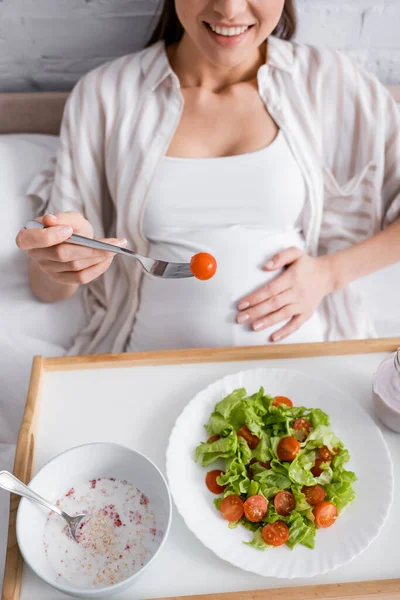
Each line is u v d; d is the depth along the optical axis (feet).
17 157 4.05
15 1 4.00
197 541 2.32
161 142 3.54
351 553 2.22
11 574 2.16
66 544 2.26
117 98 3.62
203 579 2.22
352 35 4.33
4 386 3.62
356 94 3.70
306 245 3.88
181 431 2.59
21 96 4.37
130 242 3.75
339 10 4.17
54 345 3.81
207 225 3.56
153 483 2.35
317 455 2.52
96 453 2.38
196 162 3.51
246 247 3.49
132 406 2.76
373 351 2.97
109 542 2.26
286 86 3.64
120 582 2.02
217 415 2.60
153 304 3.60
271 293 3.38
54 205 3.75
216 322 3.41
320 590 2.15
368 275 4.04
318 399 2.72
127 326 3.82
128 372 2.88
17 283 3.91
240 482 2.38
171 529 2.35
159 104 3.60
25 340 3.77
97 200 3.80
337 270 3.72
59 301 3.92
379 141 3.75
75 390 2.81
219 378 2.86
